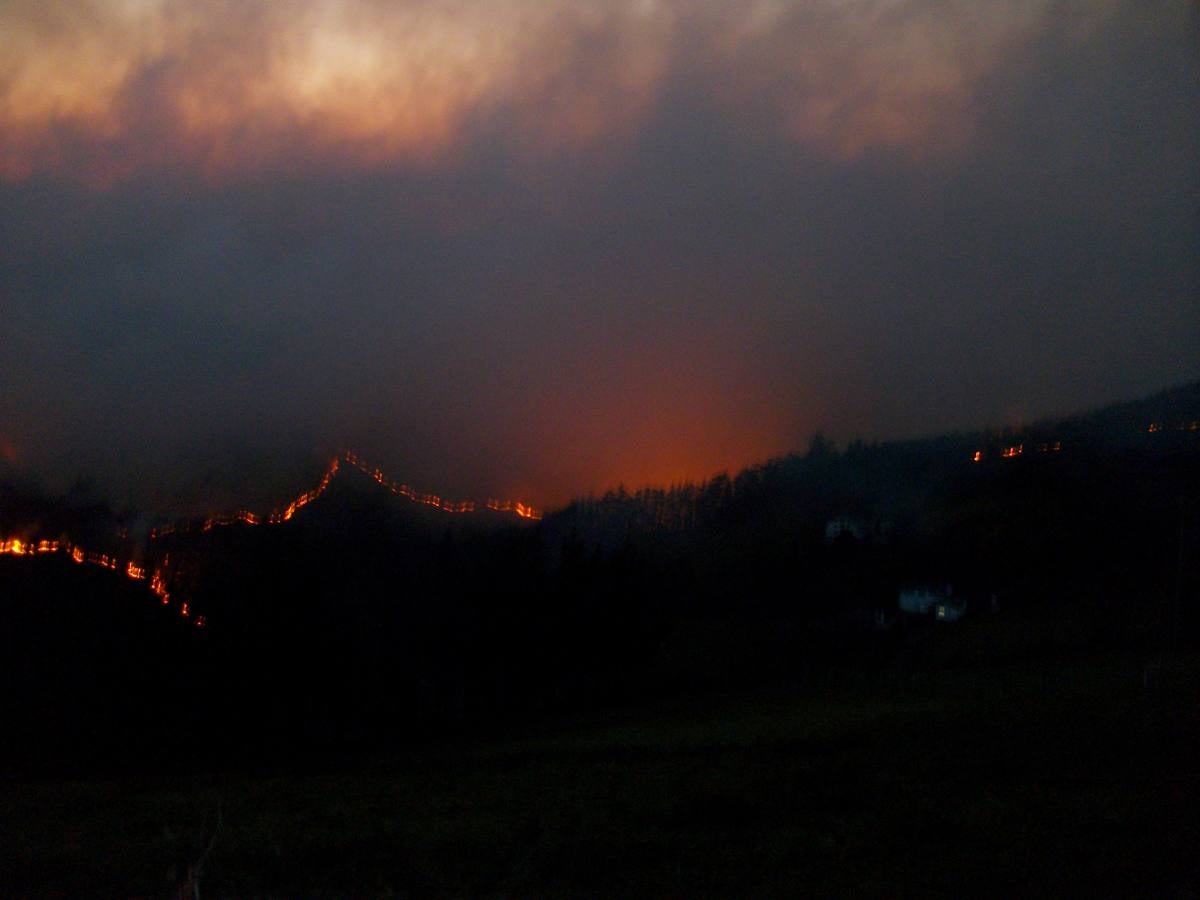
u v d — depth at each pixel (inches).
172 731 1531.7
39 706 1558.8
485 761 1027.3
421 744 1432.1
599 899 479.2
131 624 1913.1
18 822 717.9
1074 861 488.4
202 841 621.9
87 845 626.2
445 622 2135.8
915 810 624.7
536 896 487.8
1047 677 1301.7
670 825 637.3
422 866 551.2
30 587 1988.2
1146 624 1611.7
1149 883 444.8
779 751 921.5
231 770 1199.6
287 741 1505.9
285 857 577.9
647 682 1812.3
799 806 667.4
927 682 1414.9
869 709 1209.4
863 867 510.6
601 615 2100.1
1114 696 1025.5
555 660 1980.8
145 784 968.3
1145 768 682.2
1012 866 488.4
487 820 673.6
